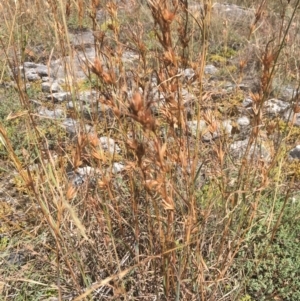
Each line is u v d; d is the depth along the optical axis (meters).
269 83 1.69
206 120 1.64
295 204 2.49
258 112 1.74
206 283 1.91
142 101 1.10
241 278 2.10
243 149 2.69
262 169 1.88
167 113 1.51
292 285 2.12
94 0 1.76
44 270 2.06
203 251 2.07
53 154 2.71
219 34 4.94
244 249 2.17
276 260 2.22
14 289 2.01
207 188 2.39
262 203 2.32
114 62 1.94
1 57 3.46
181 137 1.57
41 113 3.25
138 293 1.94
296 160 2.88
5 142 1.41
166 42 1.39
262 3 1.87
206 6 1.49
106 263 1.91
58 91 3.72
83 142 1.51
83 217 2.04
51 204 2.02
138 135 1.99
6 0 1.98
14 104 3.28
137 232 1.81
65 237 2.05
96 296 1.95
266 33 4.32
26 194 2.67
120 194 2.15
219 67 4.43
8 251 2.19
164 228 1.85
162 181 1.27
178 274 1.60
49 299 1.96
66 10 1.92
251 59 4.32
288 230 2.30
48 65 2.03
